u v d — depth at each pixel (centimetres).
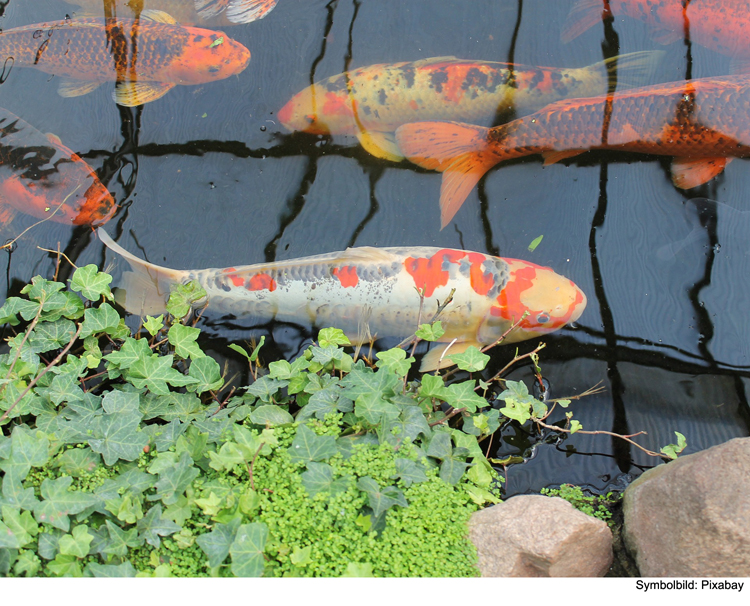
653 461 199
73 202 211
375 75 217
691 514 185
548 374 205
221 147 217
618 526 193
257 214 213
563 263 210
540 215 213
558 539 185
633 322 206
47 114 219
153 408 195
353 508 186
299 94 219
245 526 182
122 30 220
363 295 204
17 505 183
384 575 185
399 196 214
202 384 195
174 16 226
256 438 188
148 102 221
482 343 206
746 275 209
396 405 192
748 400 203
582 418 202
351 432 193
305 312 205
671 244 211
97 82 222
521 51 222
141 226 212
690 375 204
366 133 219
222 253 210
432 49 222
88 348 200
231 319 206
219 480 187
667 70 219
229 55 220
